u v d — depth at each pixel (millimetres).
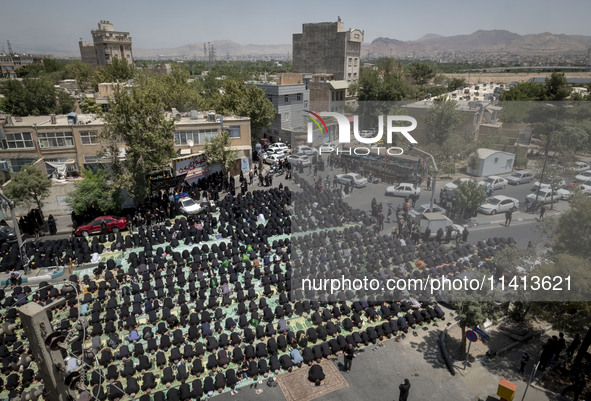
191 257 25875
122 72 89000
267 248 25688
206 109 56781
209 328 18500
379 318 19953
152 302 21062
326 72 84188
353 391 16031
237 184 43031
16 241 29062
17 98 62469
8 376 16406
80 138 37781
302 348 18016
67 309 21109
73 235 30219
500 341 18375
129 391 15297
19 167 37375
